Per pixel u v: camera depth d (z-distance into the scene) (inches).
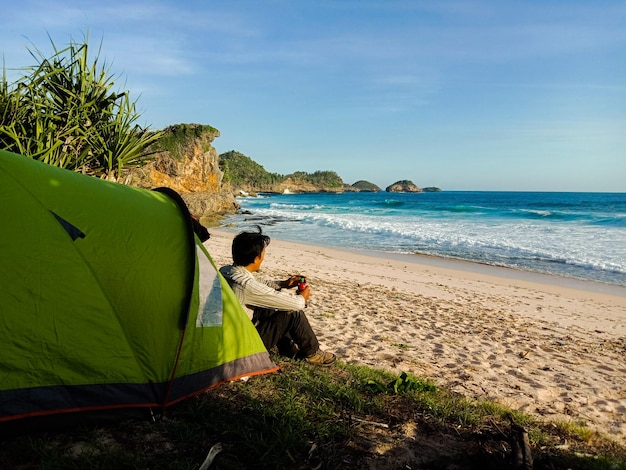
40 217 121.0
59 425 118.4
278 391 157.2
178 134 1934.1
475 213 1894.7
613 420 174.1
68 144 271.9
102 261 126.6
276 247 832.9
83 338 121.9
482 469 122.2
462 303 431.2
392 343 261.3
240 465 113.6
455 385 195.2
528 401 184.7
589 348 296.8
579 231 1156.5
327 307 351.6
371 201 3508.9
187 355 140.4
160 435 124.6
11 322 113.7
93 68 290.0
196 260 146.3
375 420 144.9
